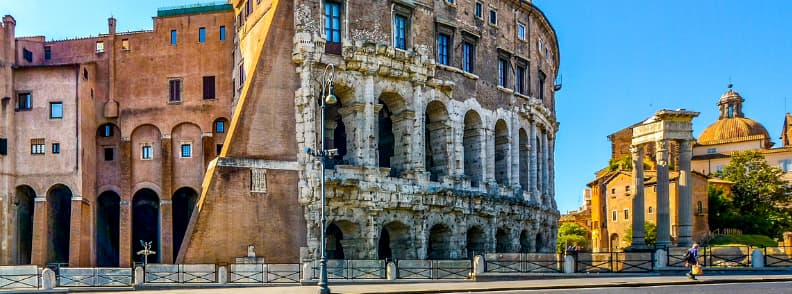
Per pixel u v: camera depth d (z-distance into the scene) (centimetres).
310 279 4625
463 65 6606
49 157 6662
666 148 5988
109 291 4303
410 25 6128
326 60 5600
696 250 4419
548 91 8456
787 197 11294
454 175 6306
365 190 5591
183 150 6981
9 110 6681
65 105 6719
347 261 5094
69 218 7188
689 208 6000
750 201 11294
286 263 5269
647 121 6222
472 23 6750
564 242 13912
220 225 5141
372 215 5616
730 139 14350
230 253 5141
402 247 5994
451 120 6341
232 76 6944
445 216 6188
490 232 6656
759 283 4056
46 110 6719
